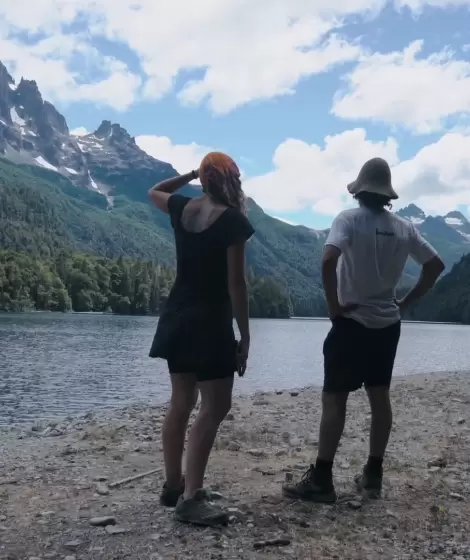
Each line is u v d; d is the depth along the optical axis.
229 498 4.66
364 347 4.44
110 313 159.75
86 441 7.98
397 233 4.46
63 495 4.91
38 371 25.45
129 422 10.02
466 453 6.96
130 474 5.80
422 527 4.05
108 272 163.50
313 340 65.81
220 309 3.93
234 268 3.88
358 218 4.43
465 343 66.44
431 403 12.41
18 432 9.51
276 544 3.66
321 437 4.55
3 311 129.50
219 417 3.99
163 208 4.22
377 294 4.44
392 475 5.64
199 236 3.92
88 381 21.70
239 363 3.95
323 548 3.63
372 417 4.71
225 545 3.64
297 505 4.47
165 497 4.30
